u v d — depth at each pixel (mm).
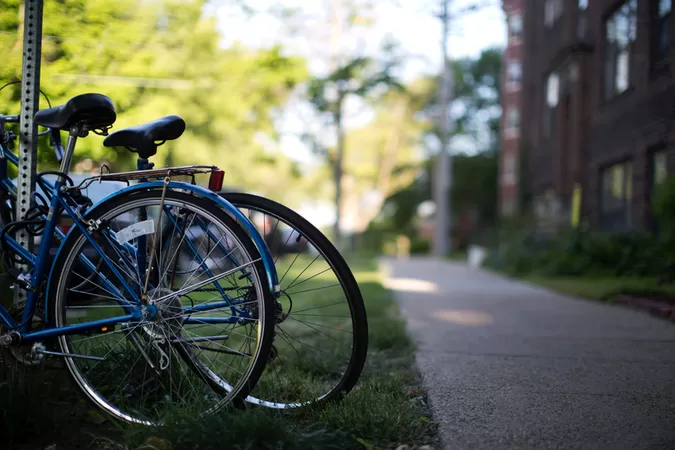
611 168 14297
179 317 2625
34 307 2797
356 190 43094
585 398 3100
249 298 2605
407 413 2703
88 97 2756
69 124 2775
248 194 2703
